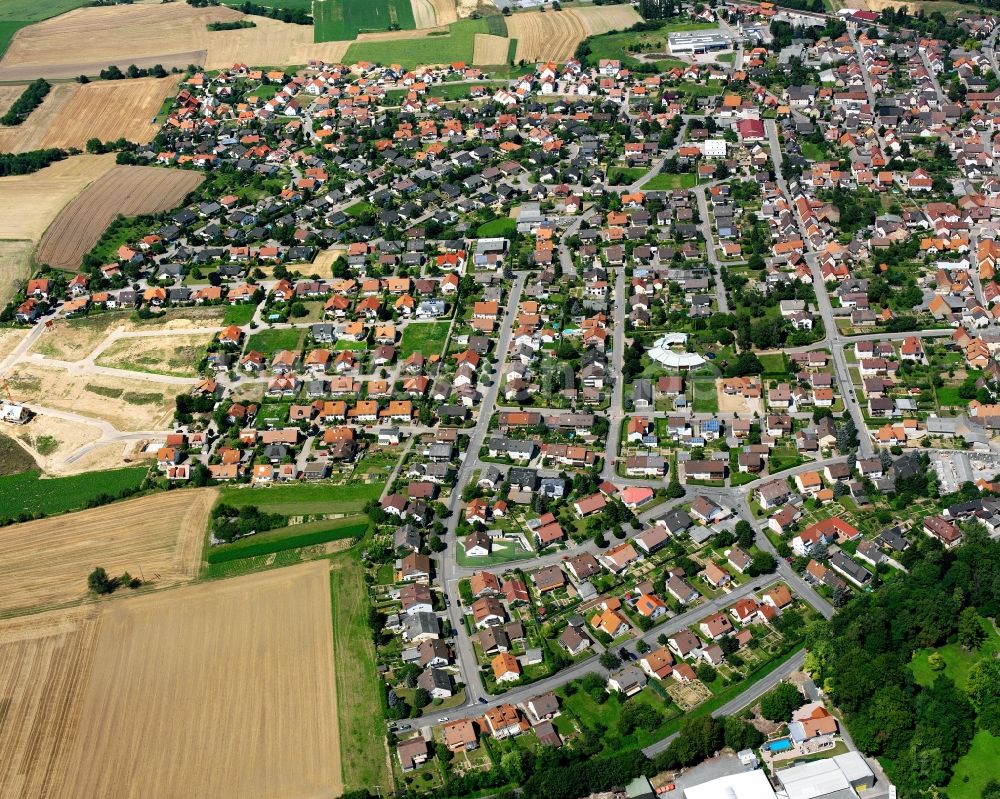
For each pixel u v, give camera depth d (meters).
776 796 159.88
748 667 183.88
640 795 160.62
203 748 175.12
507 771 166.62
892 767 165.50
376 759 171.75
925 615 183.62
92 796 168.38
